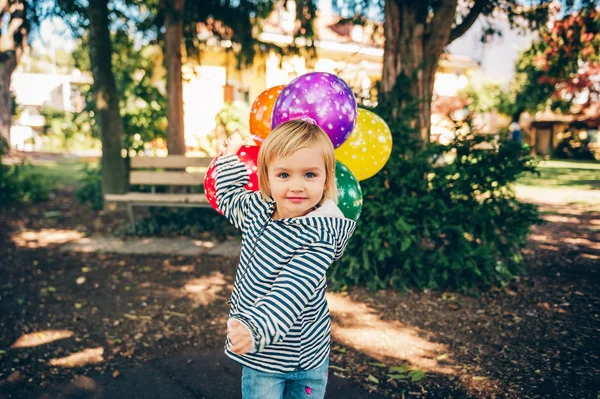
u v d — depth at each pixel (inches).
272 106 93.9
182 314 148.9
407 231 155.9
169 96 280.1
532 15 199.9
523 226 158.7
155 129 331.0
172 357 120.9
